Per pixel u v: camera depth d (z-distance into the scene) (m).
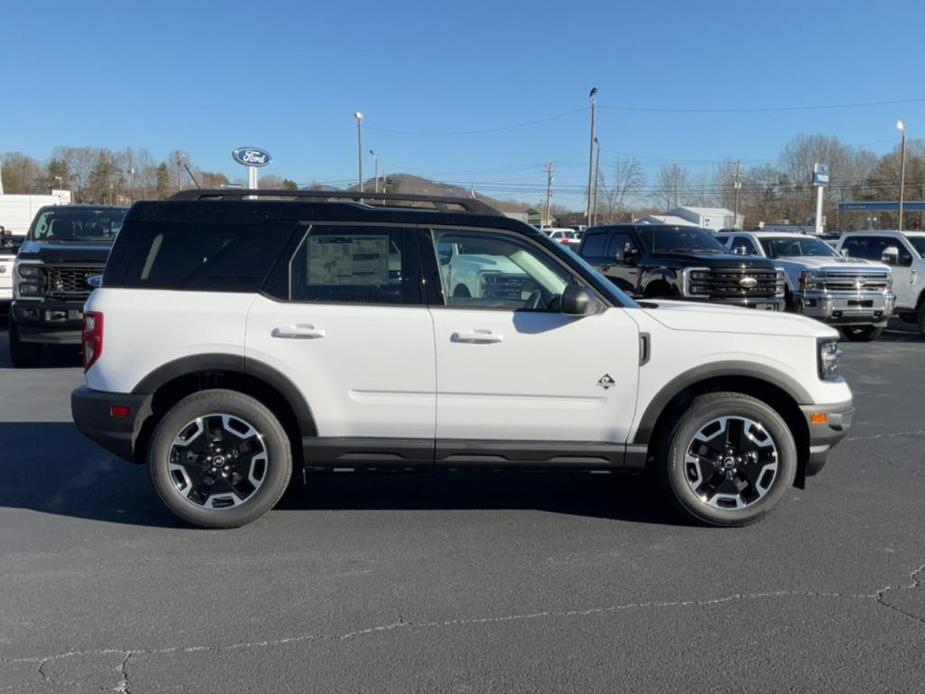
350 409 5.05
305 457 5.11
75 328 10.91
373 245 5.12
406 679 3.46
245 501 5.12
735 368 5.12
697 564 4.72
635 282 14.30
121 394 4.98
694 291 13.16
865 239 17.67
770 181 82.75
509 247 5.19
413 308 5.06
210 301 4.99
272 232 5.10
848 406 5.30
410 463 5.15
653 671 3.53
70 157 79.38
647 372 5.10
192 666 3.55
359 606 4.15
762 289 13.39
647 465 5.63
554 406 5.10
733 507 5.25
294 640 3.79
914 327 18.78
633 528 5.32
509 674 3.50
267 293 5.04
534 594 4.31
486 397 5.07
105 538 5.06
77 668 3.53
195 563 4.68
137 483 6.18
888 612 4.11
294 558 4.77
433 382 5.04
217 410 5.04
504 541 5.08
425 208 5.36
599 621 4.00
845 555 4.86
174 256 5.07
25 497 5.84
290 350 4.98
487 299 5.14
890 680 3.47
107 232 12.75
